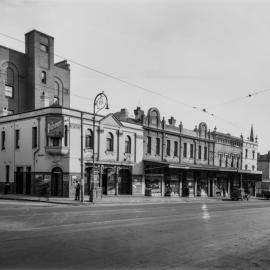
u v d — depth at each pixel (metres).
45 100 39.41
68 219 15.69
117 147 37.09
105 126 35.59
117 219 16.23
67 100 50.19
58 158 32.12
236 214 21.59
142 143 40.44
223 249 10.34
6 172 36.59
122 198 33.59
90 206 24.47
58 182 32.38
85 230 12.60
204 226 15.16
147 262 8.47
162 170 42.81
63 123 31.64
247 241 11.82
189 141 48.12
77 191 29.31
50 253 8.98
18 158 35.16
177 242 11.14
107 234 11.97
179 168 42.44
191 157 48.62
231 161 57.47
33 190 33.31
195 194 48.00
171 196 43.66
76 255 8.88
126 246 10.18
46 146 31.89
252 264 8.72
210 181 51.62
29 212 18.73
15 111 43.50
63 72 49.72
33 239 10.63
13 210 19.94
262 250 10.41
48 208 21.75
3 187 36.59
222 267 8.30
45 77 45.81
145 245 10.45
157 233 12.69
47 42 46.19
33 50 44.44
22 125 35.00
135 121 41.06
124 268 7.87
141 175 40.00
